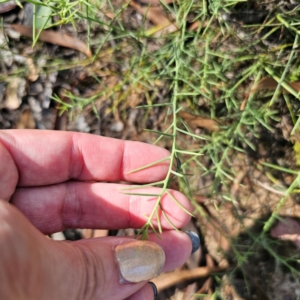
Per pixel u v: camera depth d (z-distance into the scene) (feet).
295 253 0.45
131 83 0.48
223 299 0.46
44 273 0.23
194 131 0.48
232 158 0.48
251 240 0.46
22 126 0.50
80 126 0.50
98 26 0.48
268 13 0.42
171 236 0.34
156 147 0.36
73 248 0.27
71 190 0.35
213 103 0.43
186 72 0.44
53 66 0.50
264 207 0.46
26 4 0.49
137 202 0.35
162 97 0.49
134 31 0.47
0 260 0.22
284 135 0.44
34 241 0.24
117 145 0.35
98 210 0.36
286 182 0.46
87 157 0.35
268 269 0.46
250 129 0.42
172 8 0.46
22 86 0.50
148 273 0.28
